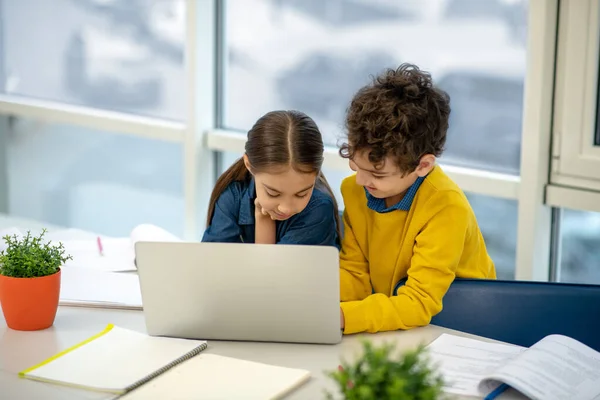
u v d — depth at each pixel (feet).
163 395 4.18
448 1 8.05
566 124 7.37
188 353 4.66
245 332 4.87
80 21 10.97
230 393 4.18
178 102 10.32
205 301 4.79
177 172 10.55
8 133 12.05
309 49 9.18
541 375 4.28
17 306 4.91
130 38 10.57
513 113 7.85
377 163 4.97
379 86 5.13
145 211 11.04
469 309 5.53
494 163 8.09
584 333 5.42
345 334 5.01
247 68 9.75
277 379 4.33
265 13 9.46
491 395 4.22
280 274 4.67
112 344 4.76
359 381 3.22
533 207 7.61
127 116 10.76
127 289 5.62
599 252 7.67
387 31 8.54
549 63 7.30
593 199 7.28
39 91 11.66
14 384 4.31
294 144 5.09
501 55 7.82
